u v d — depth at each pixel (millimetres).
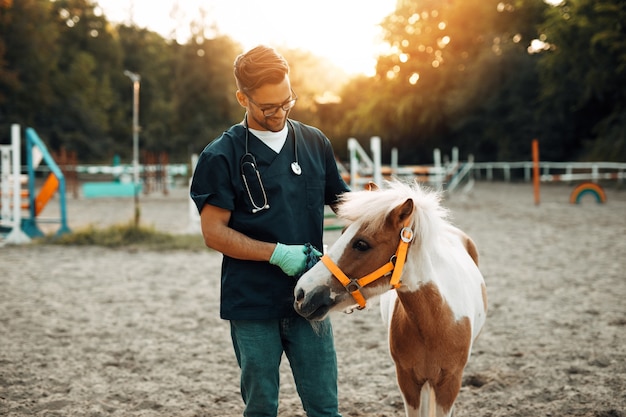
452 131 35625
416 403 2568
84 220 13453
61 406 3447
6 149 10172
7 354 4395
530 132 31000
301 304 2168
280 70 2148
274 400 2283
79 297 6266
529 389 3631
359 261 2225
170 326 5188
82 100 44719
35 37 40375
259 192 2234
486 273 7285
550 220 12406
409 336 2490
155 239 9977
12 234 9984
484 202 17156
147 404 3490
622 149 25438
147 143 41062
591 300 5867
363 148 39625
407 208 2199
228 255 2256
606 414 3230
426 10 36969
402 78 37000
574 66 26375
